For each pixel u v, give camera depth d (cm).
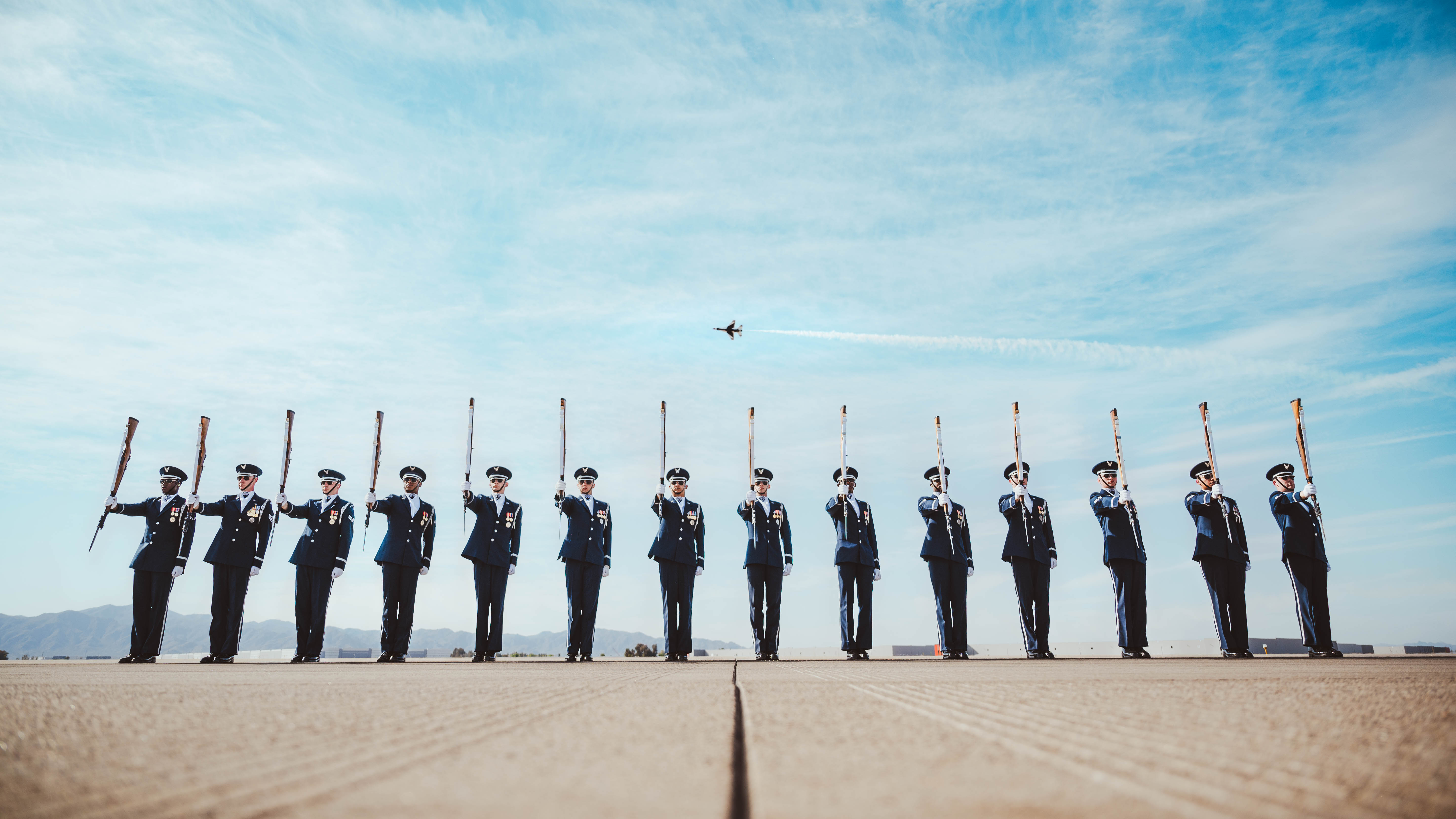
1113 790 190
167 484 1501
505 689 494
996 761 227
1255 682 528
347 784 201
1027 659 1252
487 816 168
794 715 336
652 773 212
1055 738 267
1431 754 235
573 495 1487
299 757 241
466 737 277
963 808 174
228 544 1456
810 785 197
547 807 176
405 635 1476
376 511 1488
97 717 342
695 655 2358
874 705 377
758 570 1484
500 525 1498
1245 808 172
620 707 370
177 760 238
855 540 1481
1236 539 1349
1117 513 1377
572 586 1455
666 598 1475
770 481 1562
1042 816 167
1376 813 168
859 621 1479
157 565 1440
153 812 176
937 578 1435
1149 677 596
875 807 176
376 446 1446
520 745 259
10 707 379
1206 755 234
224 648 1439
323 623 1455
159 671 840
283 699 430
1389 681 520
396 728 301
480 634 1455
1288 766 218
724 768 219
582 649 1445
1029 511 1430
